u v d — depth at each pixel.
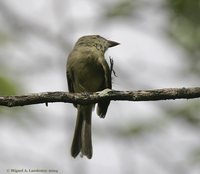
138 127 12.61
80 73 11.59
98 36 11.92
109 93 9.25
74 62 11.58
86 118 11.79
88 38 11.84
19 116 12.27
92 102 9.30
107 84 11.27
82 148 11.73
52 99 9.19
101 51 11.70
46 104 9.24
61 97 9.20
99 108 10.62
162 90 9.24
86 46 11.73
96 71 11.55
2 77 12.64
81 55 11.55
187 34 13.70
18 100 9.11
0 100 9.09
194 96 9.23
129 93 9.27
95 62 11.51
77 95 9.23
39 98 9.15
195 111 13.33
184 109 13.30
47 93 9.18
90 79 11.60
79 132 11.78
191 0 13.48
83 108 11.75
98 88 11.68
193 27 13.60
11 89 12.52
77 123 11.80
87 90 11.70
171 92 9.22
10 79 12.67
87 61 11.52
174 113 13.26
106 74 11.27
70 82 11.83
